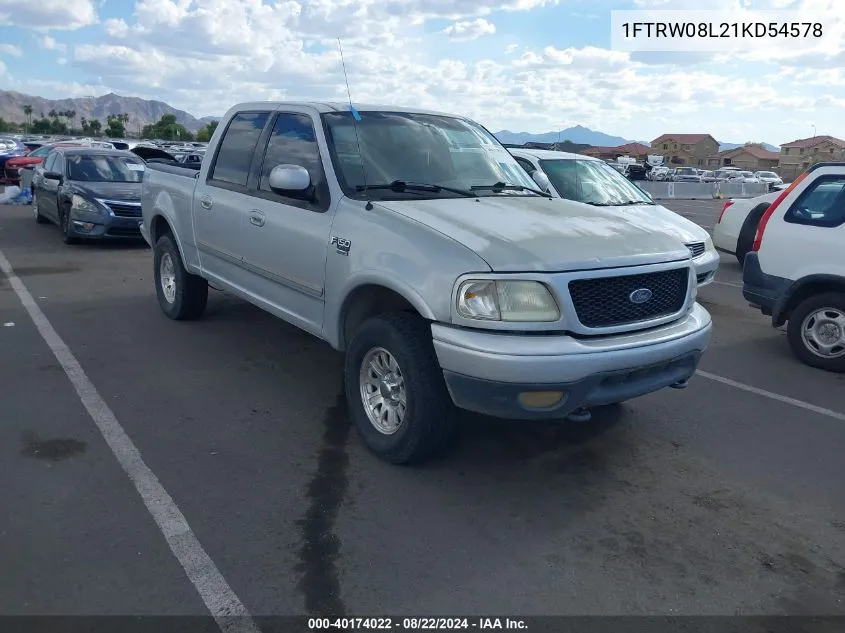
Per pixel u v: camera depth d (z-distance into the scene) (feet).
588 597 10.57
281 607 10.05
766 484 14.32
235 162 19.45
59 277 30.73
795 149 355.36
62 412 16.20
